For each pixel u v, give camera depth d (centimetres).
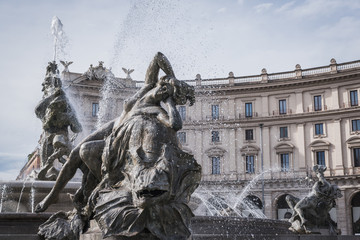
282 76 5225
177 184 260
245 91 5209
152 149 264
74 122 743
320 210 689
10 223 384
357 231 4506
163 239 247
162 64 320
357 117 4719
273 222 575
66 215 324
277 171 4916
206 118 5069
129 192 260
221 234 420
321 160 4825
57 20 991
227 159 5025
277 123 5072
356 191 4475
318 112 4897
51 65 823
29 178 718
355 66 4866
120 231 246
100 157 295
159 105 304
